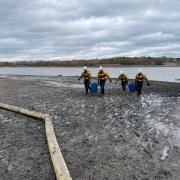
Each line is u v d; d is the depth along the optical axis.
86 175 10.16
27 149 12.91
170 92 33.69
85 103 24.92
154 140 14.12
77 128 16.34
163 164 11.16
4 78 61.16
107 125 17.03
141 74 29.88
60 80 53.97
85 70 30.92
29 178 10.08
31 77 65.50
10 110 21.86
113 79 55.81
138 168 10.77
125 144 13.49
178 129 16.23
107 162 11.32
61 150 12.67
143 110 22.00
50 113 20.58
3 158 11.92
